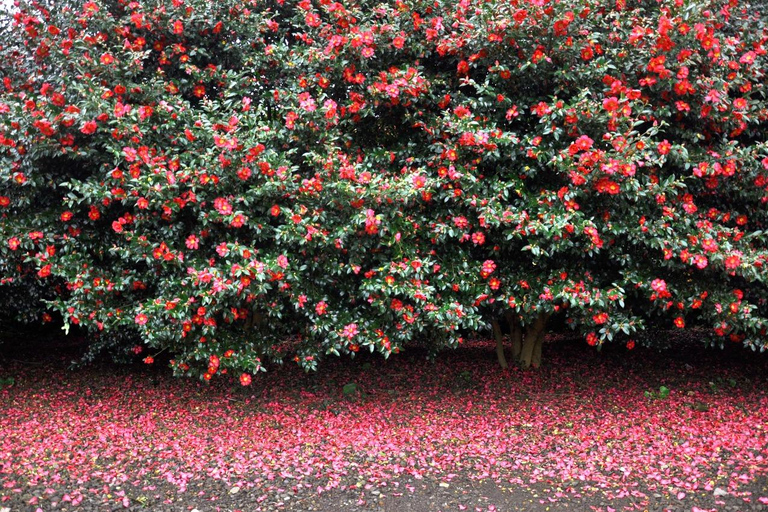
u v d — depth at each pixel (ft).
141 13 16.02
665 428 16.24
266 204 15.03
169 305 14.49
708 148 16.63
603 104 13.96
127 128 14.01
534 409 18.26
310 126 15.48
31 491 11.59
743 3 17.54
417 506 11.59
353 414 17.87
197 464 13.60
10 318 25.02
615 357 24.81
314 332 16.11
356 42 14.87
